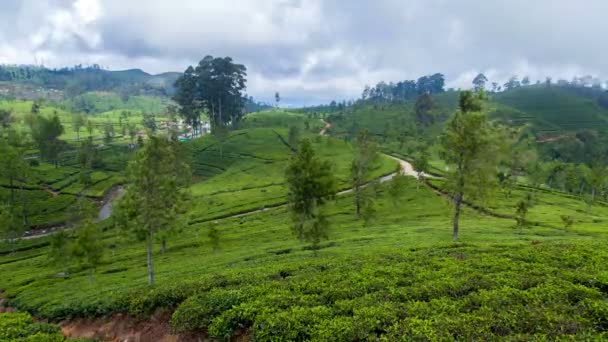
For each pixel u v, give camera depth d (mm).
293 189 48531
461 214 73125
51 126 131500
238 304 21219
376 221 70312
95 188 120500
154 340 22922
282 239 59594
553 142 188875
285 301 20328
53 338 20859
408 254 30516
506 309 17094
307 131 199750
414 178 109312
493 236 47250
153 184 33281
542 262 24844
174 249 63125
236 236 66188
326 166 48938
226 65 185750
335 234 57906
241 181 126812
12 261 70875
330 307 19406
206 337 20469
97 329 26906
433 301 18531
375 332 16469
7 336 21203
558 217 68375
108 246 71312
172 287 26469
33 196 106250
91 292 37656
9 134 119500
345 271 25734
